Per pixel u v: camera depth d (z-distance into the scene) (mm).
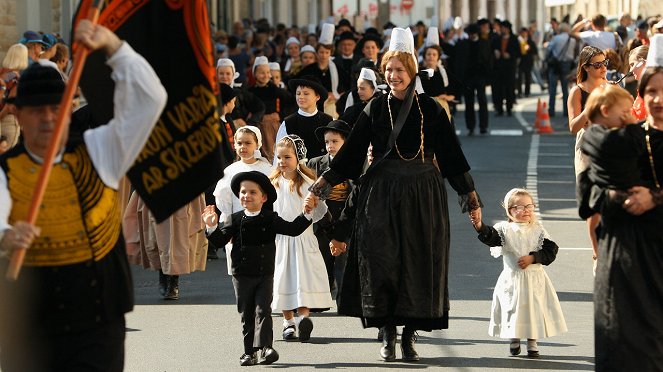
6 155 14719
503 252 23938
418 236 23078
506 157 61531
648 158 17234
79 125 27703
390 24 84750
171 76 14945
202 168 14953
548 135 73375
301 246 26062
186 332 26562
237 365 23641
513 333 23781
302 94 33594
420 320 23422
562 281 31453
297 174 27328
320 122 33844
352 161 23531
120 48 14000
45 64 14789
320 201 25031
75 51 14758
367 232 23141
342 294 23734
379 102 23438
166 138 14992
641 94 17719
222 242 23641
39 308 14711
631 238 17125
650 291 17062
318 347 25203
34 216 13688
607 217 17203
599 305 17312
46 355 14875
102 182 14727
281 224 23594
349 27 69375
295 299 25922
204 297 30562
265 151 42812
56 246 14625
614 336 17094
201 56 14859
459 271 32812
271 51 80625
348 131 29594
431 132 23234
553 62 85562
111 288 14969
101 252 14828
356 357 24219
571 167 57406
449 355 24188
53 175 14625
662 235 17078
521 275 23875
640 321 17031
